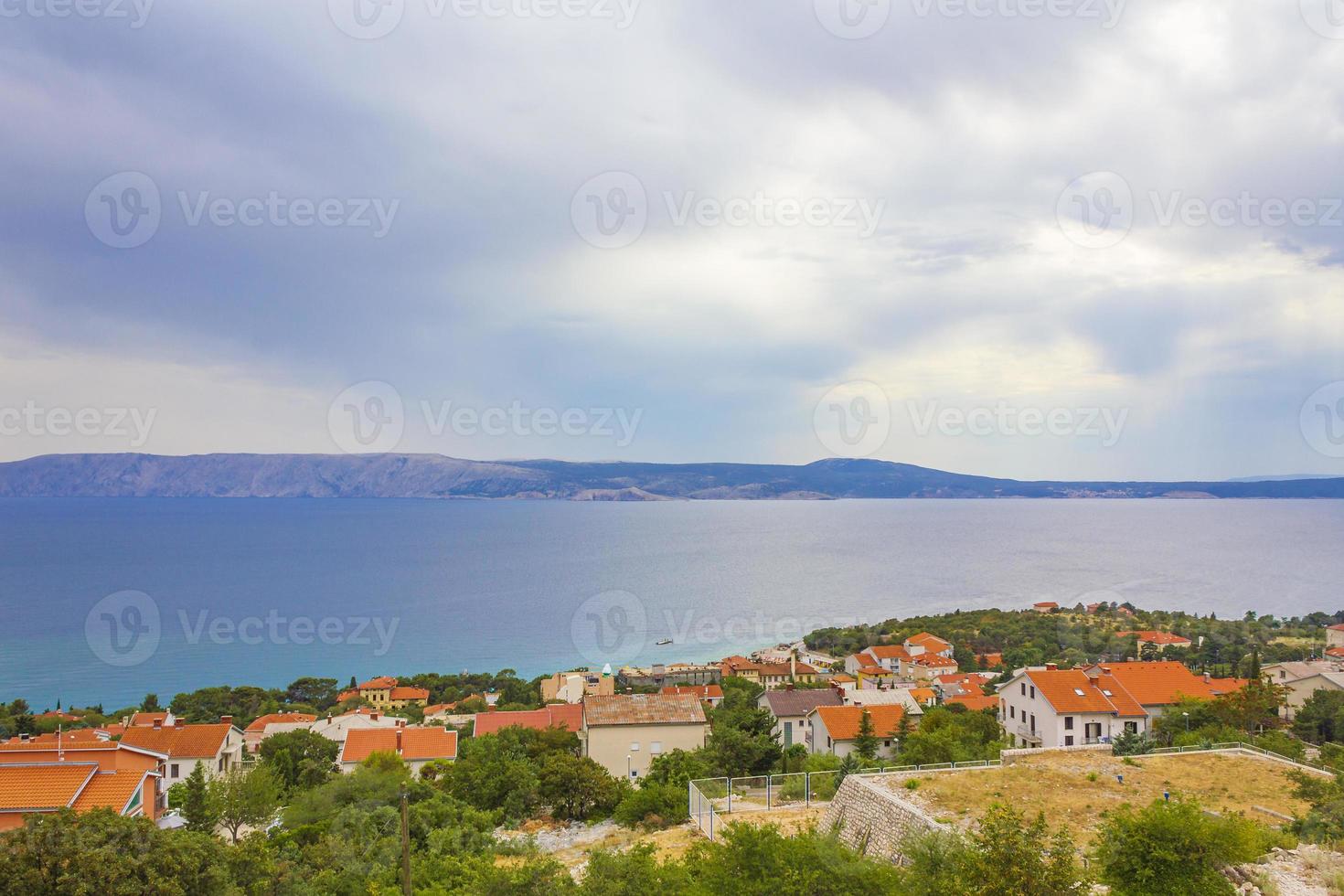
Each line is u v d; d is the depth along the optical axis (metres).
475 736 82.56
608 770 67.31
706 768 55.59
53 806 37.91
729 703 105.94
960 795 34.72
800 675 149.00
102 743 45.97
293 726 100.75
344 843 40.88
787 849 23.06
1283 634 167.25
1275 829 30.20
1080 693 65.94
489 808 54.72
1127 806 26.45
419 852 40.84
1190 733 55.41
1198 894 22.41
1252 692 63.12
